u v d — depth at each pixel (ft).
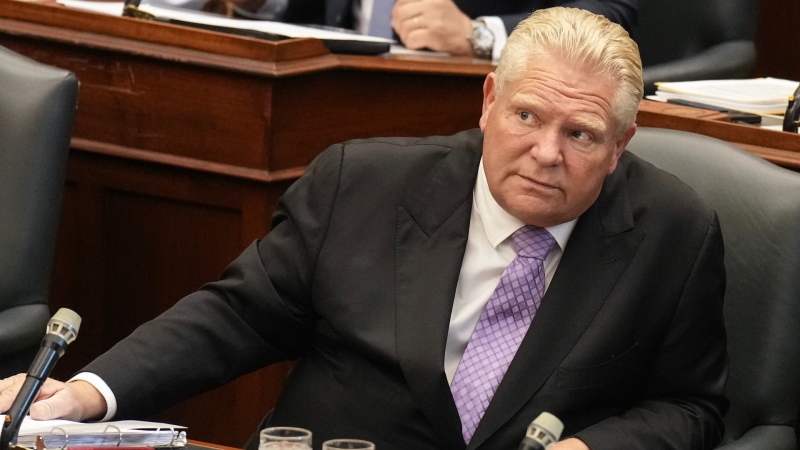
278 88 32.27
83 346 36.06
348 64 33.65
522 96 20.71
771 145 28.09
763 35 61.36
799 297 24.13
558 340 21.65
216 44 32.58
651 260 22.22
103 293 35.65
